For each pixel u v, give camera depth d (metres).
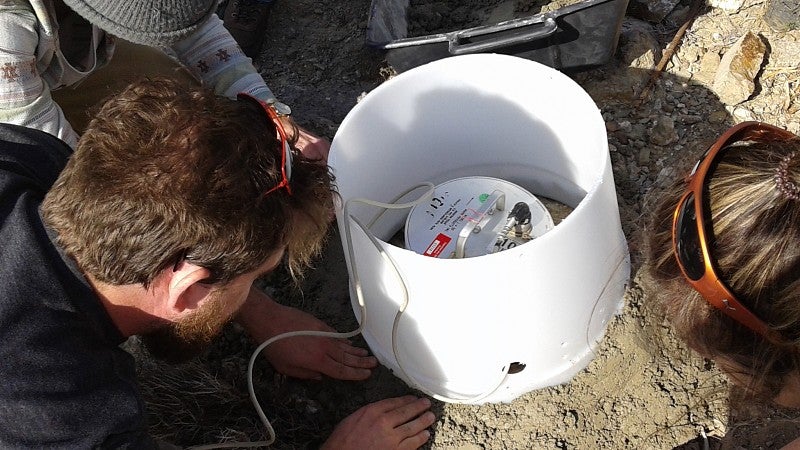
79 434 0.98
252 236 0.99
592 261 1.32
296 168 1.08
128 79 1.69
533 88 1.50
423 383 1.47
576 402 1.47
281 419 1.54
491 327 1.29
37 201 1.07
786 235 0.89
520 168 1.72
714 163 0.97
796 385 1.06
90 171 0.96
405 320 1.35
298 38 2.22
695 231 0.95
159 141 0.95
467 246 1.48
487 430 1.47
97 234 0.96
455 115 1.61
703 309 1.01
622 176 1.77
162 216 0.93
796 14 1.86
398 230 1.75
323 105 2.06
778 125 1.78
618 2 1.71
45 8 1.31
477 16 2.17
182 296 1.04
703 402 1.45
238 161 0.96
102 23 1.16
